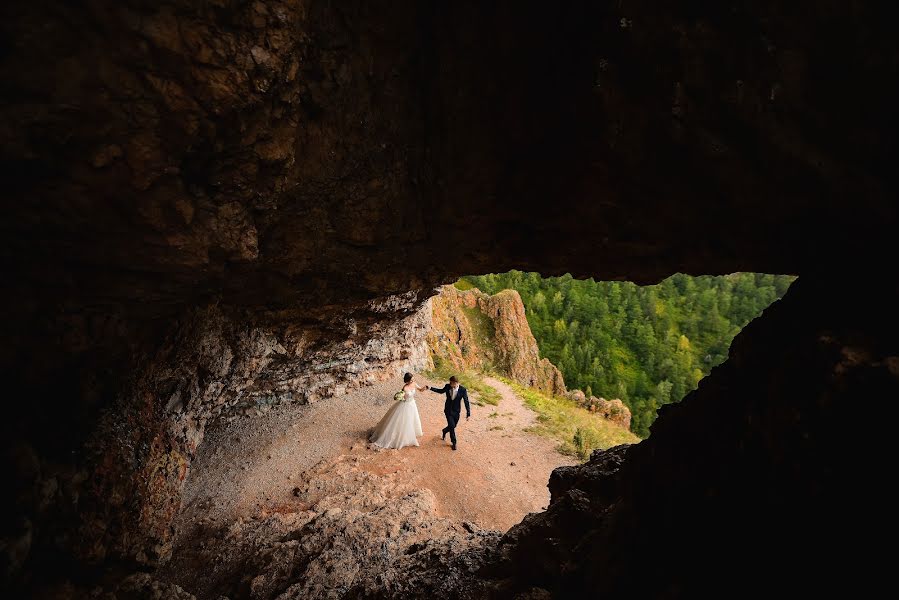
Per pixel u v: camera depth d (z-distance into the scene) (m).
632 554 3.26
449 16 3.93
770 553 2.29
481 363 20.91
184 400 6.83
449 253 5.65
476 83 4.08
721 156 2.83
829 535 2.00
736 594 2.40
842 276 2.61
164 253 3.27
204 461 9.32
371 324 10.87
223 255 3.64
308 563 6.18
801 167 2.56
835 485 1.97
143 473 5.04
